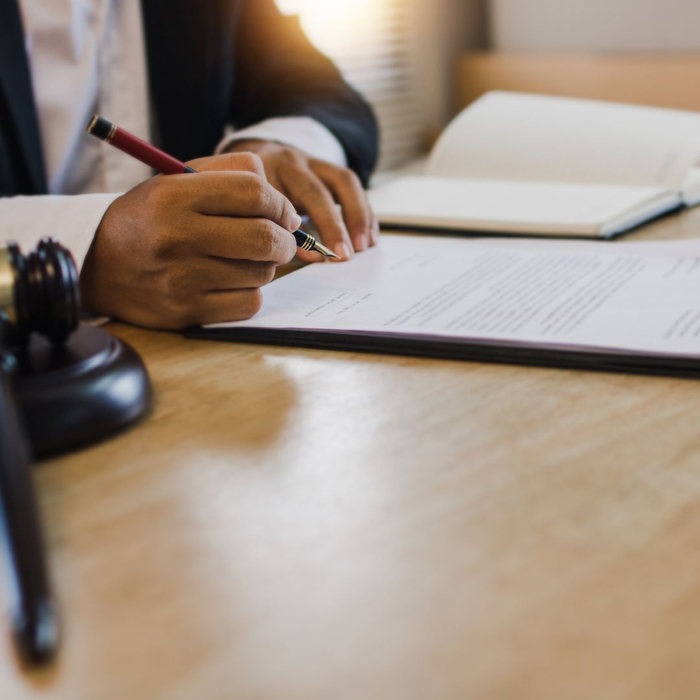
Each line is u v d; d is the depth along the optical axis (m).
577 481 0.42
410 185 1.20
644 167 1.11
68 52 1.17
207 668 0.30
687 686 0.28
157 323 0.70
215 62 1.24
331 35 2.26
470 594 0.33
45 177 1.12
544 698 0.28
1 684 0.30
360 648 0.31
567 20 2.31
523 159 1.21
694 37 2.03
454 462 0.45
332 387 0.56
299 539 0.38
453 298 0.69
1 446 0.35
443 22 2.48
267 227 0.66
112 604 0.34
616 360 0.55
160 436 0.50
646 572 0.34
